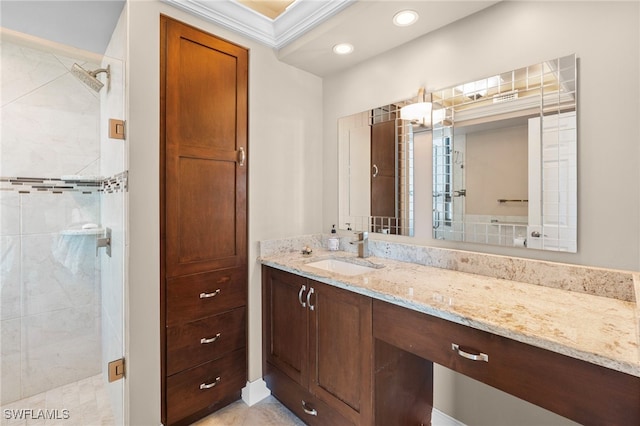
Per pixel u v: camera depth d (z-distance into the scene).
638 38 1.13
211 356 1.78
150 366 1.53
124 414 1.50
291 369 1.78
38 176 1.93
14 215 1.88
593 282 1.20
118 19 1.61
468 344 1.02
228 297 1.85
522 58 1.41
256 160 1.98
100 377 2.10
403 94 1.88
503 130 1.47
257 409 1.86
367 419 1.36
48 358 1.96
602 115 1.21
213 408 1.83
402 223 1.91
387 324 1.27
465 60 1.60
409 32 1.74
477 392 1.54
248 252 1.96
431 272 1.59
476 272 1.54
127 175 1.45
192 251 1.70
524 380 0.90
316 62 2.13
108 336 1.84
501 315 1.00
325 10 1.68
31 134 1.91
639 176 1.13
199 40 1.70
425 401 1.63
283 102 2.13
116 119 1.54
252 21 1.85
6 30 1.72
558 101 1.31
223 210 1.83
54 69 1.96
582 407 0.80
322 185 2.40
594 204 1.23
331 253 2.14
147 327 1.52
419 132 1.81
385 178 1.99
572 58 1.27
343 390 1.47
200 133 1.71
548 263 1.31
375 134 2.05
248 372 1.94
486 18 1.52
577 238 1.27
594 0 1.21
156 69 1.54
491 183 1.52
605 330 0.88
